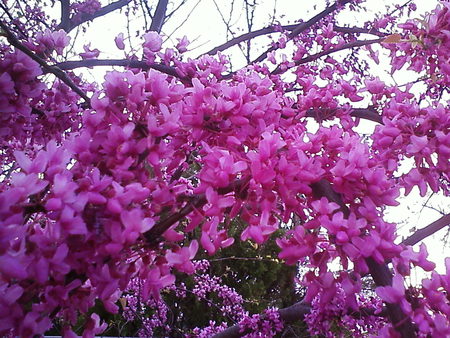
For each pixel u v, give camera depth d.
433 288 0.16
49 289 0.16
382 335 0.17
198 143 0.23
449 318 0.16
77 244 0.17
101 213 0.17
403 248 0.18
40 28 0.77
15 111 0.27
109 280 0.17
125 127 0.19
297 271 1.34
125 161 0.18
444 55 0.34
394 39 0.32
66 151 0.18
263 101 0.22
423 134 0.24
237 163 0.18
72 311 0.18
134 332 1.08
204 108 0.21
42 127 0.35
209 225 0.19
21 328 0.16
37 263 0.16
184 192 0.20
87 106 0.36
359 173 0.19
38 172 0.17
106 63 0.34
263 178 0.18
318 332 0.51
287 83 0.48
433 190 0.23
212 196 0.18
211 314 1.21
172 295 1.16
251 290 1.26
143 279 0.19
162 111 0.19
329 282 0.18
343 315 0.48
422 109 0.25
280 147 0.19
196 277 0.93
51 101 0.35
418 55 0.36
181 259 0.19
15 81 0.27
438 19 0.33
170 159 0.22
